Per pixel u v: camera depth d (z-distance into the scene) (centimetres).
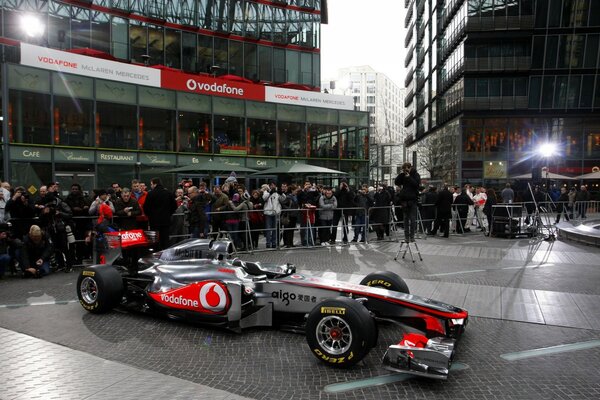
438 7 5112
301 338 550
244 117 2566
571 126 3791
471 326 596
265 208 1269
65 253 962
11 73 1841
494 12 3719
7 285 840
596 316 637
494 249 1293
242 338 551
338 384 421
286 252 1226
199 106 2427
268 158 2644
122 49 2588
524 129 3844
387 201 1494
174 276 630
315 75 3288
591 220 2069
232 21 2962
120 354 496
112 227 945
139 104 2230
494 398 394
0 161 2098
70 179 2017
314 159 2791
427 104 5734
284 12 3159
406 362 413
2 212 1022
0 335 557
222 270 608
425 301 504
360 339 438
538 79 3766
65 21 2416
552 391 409
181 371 451
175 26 2756
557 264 1047
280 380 430
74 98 2020
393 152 7956
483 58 3816
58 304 706
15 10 2300
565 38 3684
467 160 3909
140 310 643
